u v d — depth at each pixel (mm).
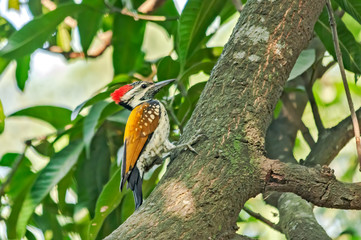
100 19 11695
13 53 10242
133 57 12406
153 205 6871
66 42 13352
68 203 11320
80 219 11383
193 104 10445
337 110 14133
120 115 10312
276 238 13047
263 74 7746
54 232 11344
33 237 11664
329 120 14094
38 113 10844
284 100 11844
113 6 12117
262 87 7684
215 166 7086
